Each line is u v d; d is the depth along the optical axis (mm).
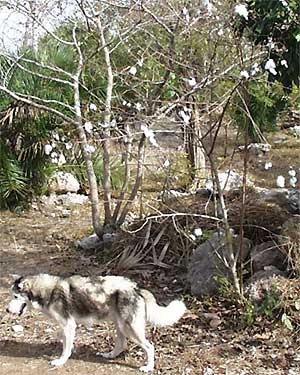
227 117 6176
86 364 3883
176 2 5879
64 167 8250
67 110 7492
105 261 5738
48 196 8180
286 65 4500
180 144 7738
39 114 7672
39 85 7594
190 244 5340
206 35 5398
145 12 5500
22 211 7840
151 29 6332
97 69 6934
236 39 4660
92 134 6227
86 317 3822
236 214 5305
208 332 4215
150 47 6004
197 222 5531
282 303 4191
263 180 8531
